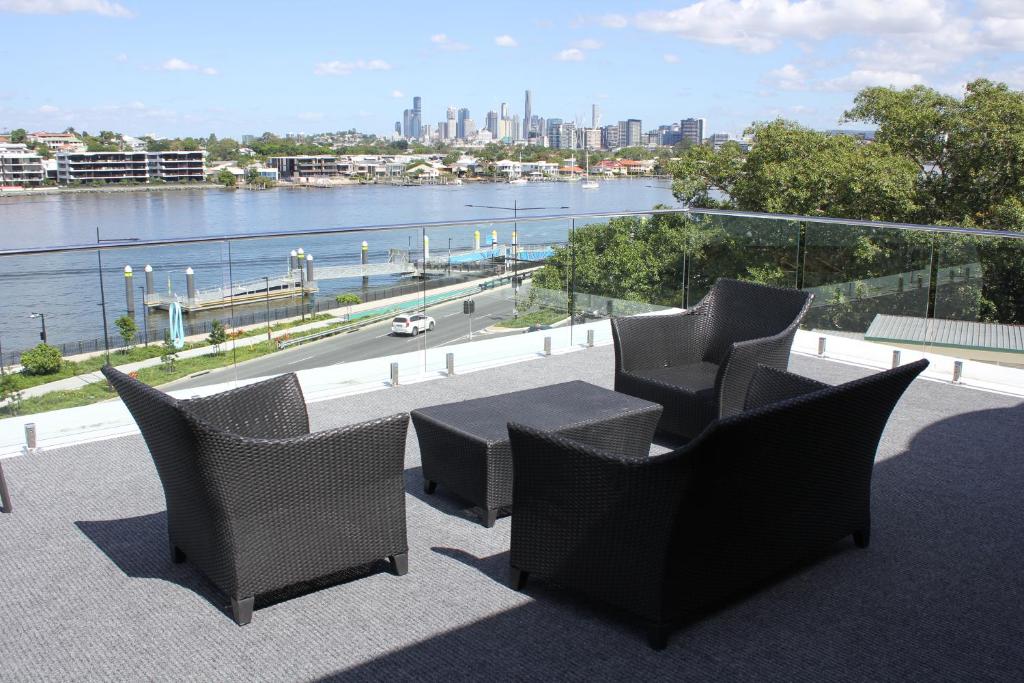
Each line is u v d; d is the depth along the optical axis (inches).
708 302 179.8
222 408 109.8
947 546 111.3
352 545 97.2
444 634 89.6
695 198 1135.6
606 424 124.6
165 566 106.7
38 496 130.0
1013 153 929.5
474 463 118.7
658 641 85.5
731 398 144.7
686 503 81.0
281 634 90.0
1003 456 147.1
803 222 229.5
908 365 98.1
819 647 86.4
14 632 90.9
